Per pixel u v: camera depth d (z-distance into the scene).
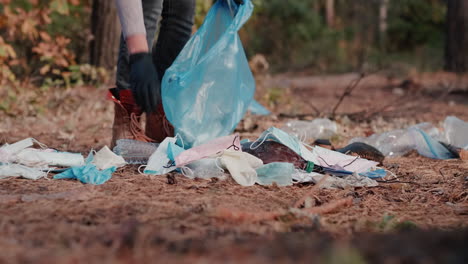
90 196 2.54
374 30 20.86
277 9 18.55
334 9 22.00
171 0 3.40
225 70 3.21
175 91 3.14
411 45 20.83
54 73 7.41
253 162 2.99
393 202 2.68
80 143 4.28
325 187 2.90
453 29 11.74
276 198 2.62
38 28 8.30
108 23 7.74
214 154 3.06
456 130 4.15
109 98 3.43
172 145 3.14
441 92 9.01
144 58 2.82
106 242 1.79
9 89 6.05
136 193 2.62
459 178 3.18
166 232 1.91
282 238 1.87
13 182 2.81
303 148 3.21
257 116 5.90
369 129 5.18
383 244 1.66
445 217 2.39
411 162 3.71
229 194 2.67
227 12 3.43
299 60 16.67
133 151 3.29
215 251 1.67
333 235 1.98
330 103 7.85
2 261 1.59
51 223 2.07
